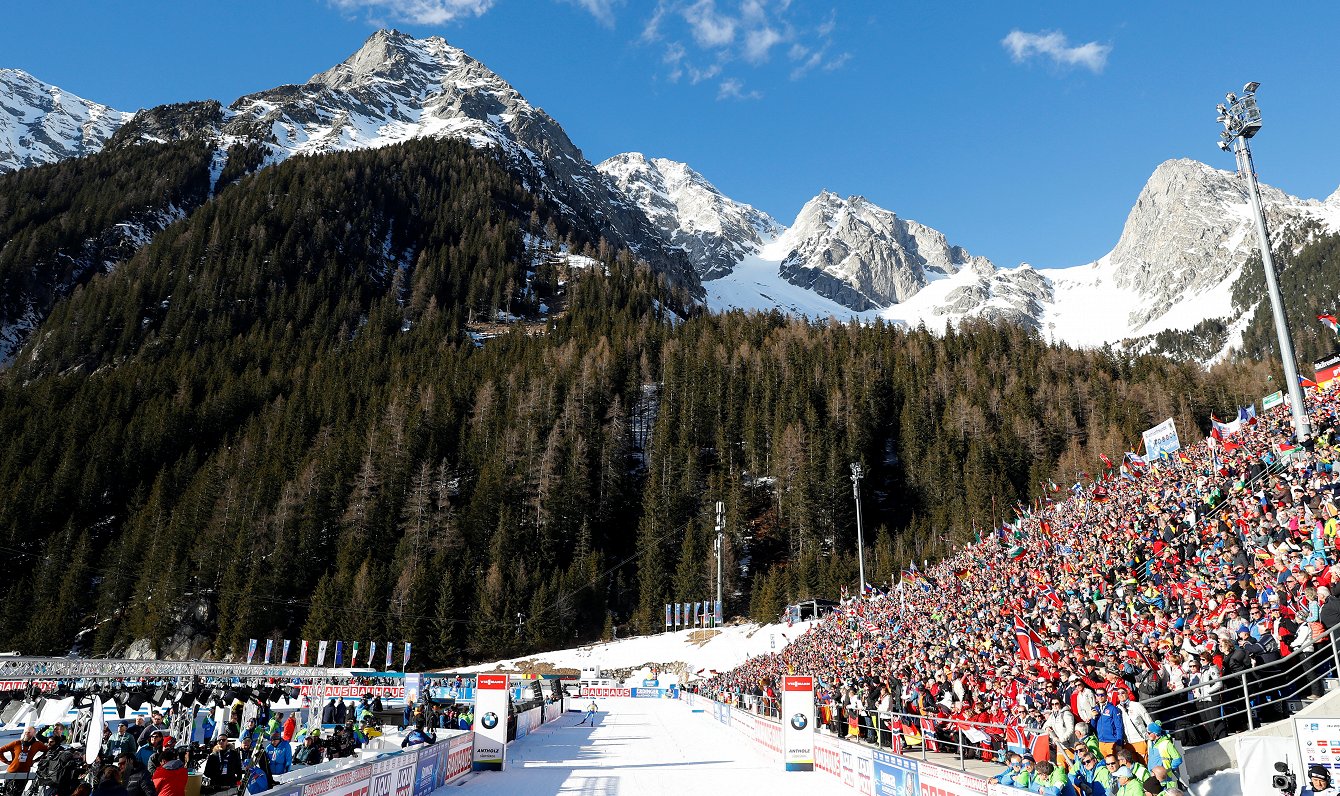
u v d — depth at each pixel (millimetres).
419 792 18656
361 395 132375
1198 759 12906
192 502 101812
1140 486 40031
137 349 159250
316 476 105250
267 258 191250
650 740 34625
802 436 110812
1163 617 18562
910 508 107312
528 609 89500
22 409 122188
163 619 86062
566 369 134875
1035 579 31172
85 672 64562
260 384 137125
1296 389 21922
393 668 82500
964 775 13352
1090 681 16031
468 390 132125
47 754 14125
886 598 48406
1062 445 108312
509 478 108750
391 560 96625
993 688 19547
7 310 174000
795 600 83188
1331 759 10164
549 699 47688
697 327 163625
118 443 115312
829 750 22391
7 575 95562
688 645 79875
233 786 15062
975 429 111375
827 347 144750
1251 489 28172
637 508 113375
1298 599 15750
